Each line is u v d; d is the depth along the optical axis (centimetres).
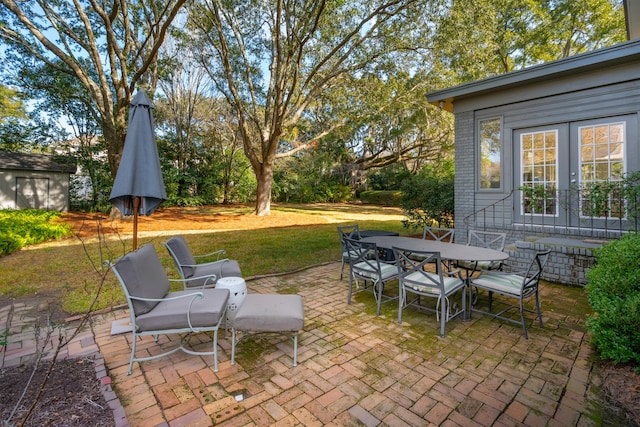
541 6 1249
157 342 301
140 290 250
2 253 643
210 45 1216
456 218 688
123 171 297
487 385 236
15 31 998
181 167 1792
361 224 1166
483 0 802
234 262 410
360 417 202
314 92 1151
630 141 494
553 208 568
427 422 198
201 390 229
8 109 1770
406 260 346
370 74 1125
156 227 1081
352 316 364
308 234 946
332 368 258
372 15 888
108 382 231
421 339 308
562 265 480
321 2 815
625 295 255
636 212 458
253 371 253
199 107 1831
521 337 312
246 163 2009
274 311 262
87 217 1302
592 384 236
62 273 525
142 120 316
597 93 519
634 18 611
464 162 672
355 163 2402
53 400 208
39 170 1482
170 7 1068
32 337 306
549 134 573
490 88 601
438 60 1006
